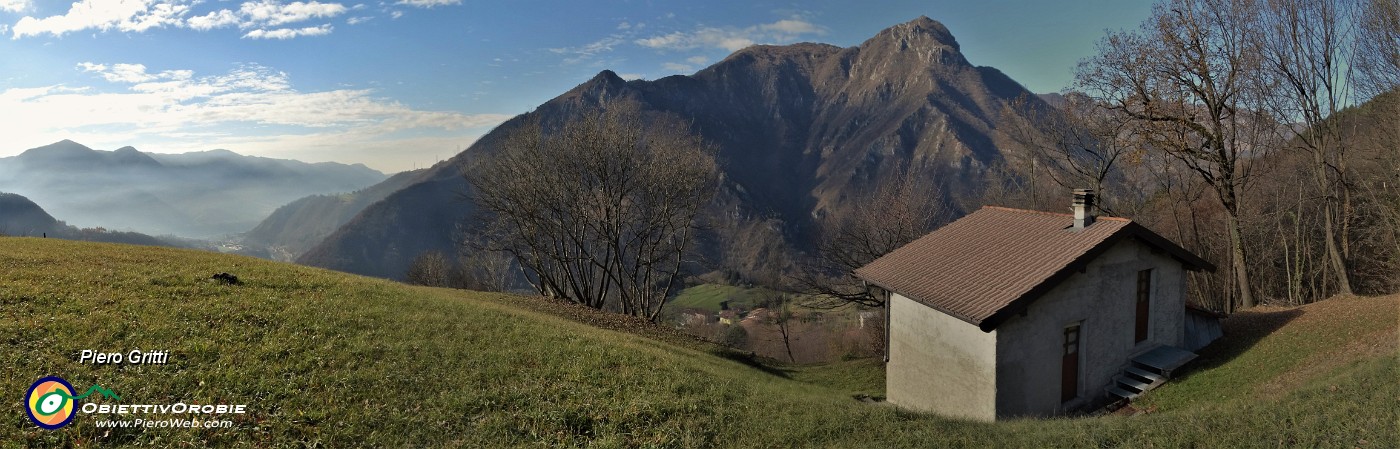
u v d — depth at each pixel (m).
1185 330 18.86
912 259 19.34
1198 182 32.12
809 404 12.60
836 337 47.16
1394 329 15.20
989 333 14.66
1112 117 27.92
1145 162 30.09
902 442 10.42
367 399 10.71
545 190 34.72
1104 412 15.45
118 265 17.16
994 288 15.45
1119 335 16.91
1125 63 26.41
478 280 57.69
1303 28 24.33
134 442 8.55
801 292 39.97
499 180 35.50
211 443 8.83
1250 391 14.03
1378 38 23.42
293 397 10.34
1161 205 38.81
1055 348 15.66
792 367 28.89
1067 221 17.45
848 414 11.73
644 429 10.68
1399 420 8.88
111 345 11.21
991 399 14.63
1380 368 11.38
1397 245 29.08
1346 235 26.20
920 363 17.38
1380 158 27.66
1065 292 15.66
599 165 34.81
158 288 15.05
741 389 13.48
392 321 15.45
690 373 14.26
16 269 15.05
